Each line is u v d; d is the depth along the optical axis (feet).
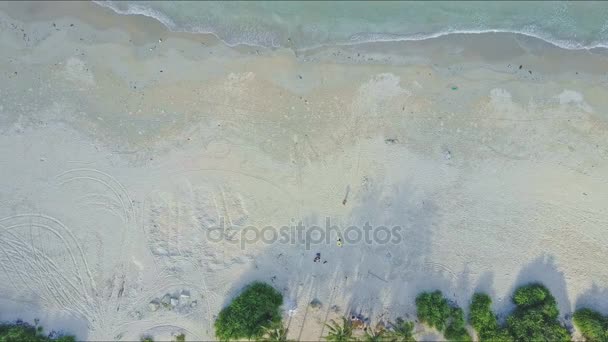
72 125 67.51
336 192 66.80
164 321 65.62
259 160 67.21
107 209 66.80
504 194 67.21
